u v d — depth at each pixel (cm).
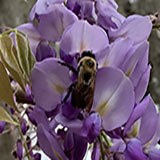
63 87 27
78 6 29
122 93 27
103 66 28
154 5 77
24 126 31
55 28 29
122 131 28
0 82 28
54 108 28
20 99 29
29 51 28
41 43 29
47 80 27
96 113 27
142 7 76
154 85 78
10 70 28
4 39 28
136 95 28
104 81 27
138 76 27
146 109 28
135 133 28
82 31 27
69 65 27
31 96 29
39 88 27
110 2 29
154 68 79
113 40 29
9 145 58
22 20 56
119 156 28
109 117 27
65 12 28
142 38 29
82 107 27
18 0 55
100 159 28
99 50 28
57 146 27
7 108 31
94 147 28
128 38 27
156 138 29
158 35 75
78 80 27
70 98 27
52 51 29
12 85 29
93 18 29
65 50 28
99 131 27
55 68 27
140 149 27
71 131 27
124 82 27
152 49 78
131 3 76
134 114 27
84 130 27
